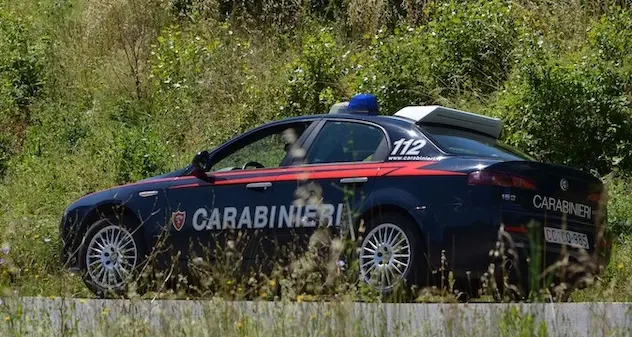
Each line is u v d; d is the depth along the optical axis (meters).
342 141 27.20
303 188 26.75
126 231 29.06
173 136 50.78
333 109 29.42
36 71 56.25
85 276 29.11
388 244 25.41
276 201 27.09
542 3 53.06
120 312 18.11
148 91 55.16
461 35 48.34
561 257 25.05
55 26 61.91
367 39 56.00
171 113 51.59
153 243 28.81
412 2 55.78
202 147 49.28
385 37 53.50
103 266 29.14
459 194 24.78
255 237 27.20
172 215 28.61
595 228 26.44
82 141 50.34
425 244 24.95
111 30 59.97
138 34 59.47
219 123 50.69
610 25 44.44
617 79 41.94
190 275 28.34
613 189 39.03
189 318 16.77
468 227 24.52
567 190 25.72
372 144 26.72
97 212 29.66
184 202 28.56
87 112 53.62
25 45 57.22
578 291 27.48
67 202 43.06
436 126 26.81
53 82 56.84
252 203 27.48
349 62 50.72
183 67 53.50
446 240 24.72
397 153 26.12
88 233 29.33
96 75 57.25
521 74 42.53
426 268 24.94
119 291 28.25
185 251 28.38
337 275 19.92
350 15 56.81
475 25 48.44
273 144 28.28
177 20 60.44
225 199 27.94
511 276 24.28
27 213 41.53
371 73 47.09
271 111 49.59
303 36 55.84
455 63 47.97
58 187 45.16
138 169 45.34
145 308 18.84
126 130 48.75
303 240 26.41
